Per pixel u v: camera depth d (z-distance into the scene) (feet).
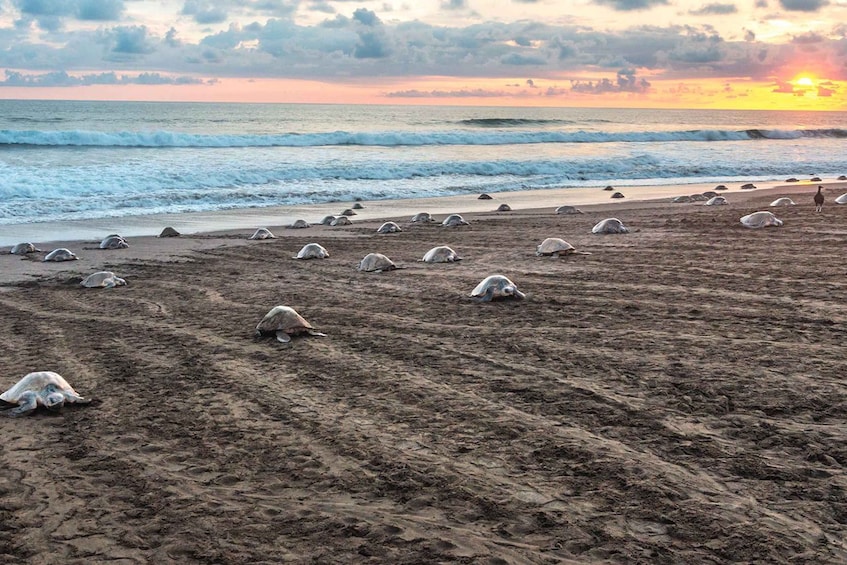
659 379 23.44
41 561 13.91
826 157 164.86
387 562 13.64
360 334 30.71
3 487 17.20
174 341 30.66
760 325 29.68
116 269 50.55
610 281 40.09
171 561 13.87
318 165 117.60
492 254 51.83
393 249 56.39
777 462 17.33
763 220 59.72
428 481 16.94
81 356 28.63
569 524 14.85
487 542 14.25
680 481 16.51
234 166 112.06
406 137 167.53
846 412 20.17
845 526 14.42
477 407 21.66
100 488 17.08
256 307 37.11
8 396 22.76
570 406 21.43
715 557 13.50
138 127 200.34
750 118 481.05
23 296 41.81
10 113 262.06
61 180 92.07
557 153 155.43
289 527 15.05
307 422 20.92
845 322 29.60
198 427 20.81
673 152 168.66
